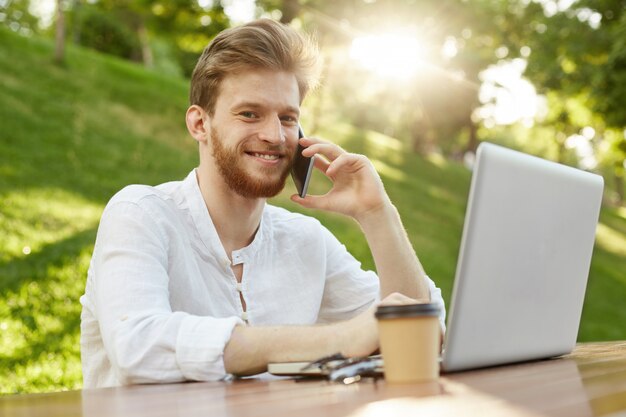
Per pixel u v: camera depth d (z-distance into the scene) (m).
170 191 2.04
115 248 1.82
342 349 1.52
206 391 1.34
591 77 14.36
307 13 17.86
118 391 1.44
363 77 19.72
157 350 1.57
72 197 9.42
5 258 6.93
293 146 2.04
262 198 2.07
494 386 1.21
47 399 1.37
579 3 14.85
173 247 1.96
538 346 1.65
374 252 2.02
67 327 6.01
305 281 2.19
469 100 21.73
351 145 18.00
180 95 16.03
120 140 12.25
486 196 1.42
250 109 1.97
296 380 1.48
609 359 1.69
